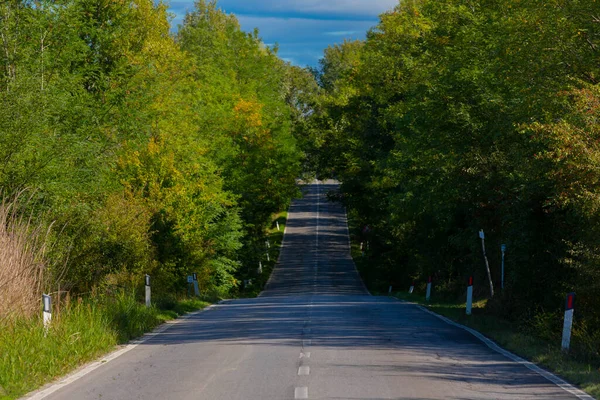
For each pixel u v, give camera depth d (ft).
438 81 154.40
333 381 56.39
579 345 75.36
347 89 350.43
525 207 110.22
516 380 57.62
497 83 133.18
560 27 110.42
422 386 54.13
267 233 396.98
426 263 229.04
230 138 313.53
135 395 52.90
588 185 82.07
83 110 145.28
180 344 87.10
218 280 277.03
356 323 111.24
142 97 189.98
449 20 181.68
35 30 142.72
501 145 136.05
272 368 64.08
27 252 90.33
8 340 68.23
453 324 110.73
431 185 169.17
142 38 230.89
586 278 85.61
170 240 206.69
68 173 124.16
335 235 490.90
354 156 332.19
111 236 131.85
